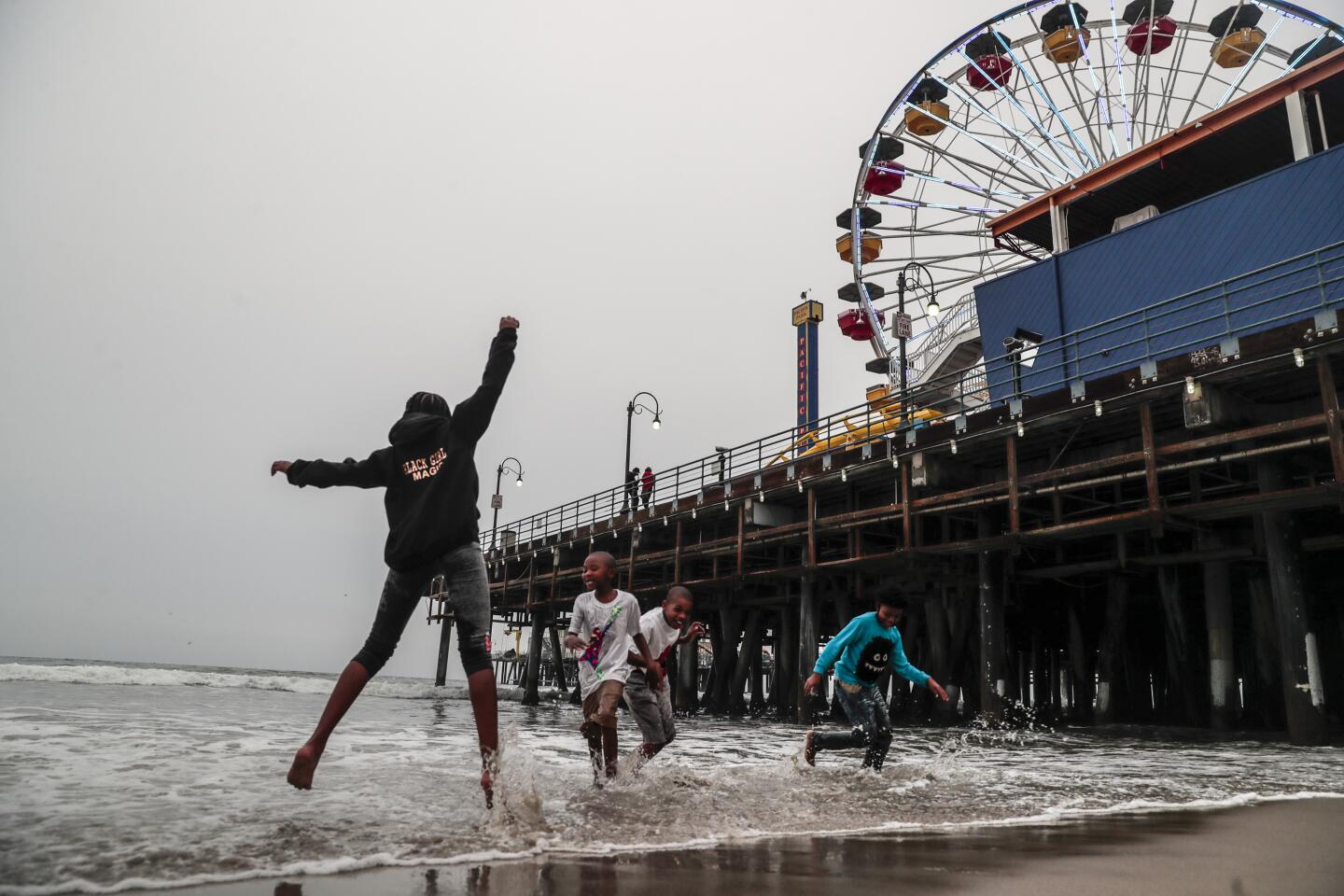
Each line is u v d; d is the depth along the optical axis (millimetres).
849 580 21047
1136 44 29734
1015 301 20828
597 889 2600
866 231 32750
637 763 5984
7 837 3062
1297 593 12055
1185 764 8484
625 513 27406
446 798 4496
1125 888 2742
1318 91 18328
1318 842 3777
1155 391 13492
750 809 4590
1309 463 14305
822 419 20375
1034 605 23000
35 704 12055
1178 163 21406
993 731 15445
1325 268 15336
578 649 5727
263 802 4148
